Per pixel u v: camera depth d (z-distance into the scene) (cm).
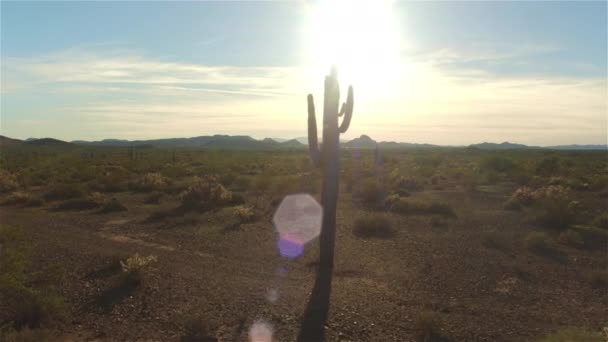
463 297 1081
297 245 1576
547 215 1945
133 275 1138
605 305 1035
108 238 1653
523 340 836
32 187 3294
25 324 853
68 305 975
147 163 5566
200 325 844
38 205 2439
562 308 1015
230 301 1016
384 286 1152
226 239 1661
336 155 1295
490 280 1212
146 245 1552
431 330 854
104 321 899
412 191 3183
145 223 1952
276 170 4456
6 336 771
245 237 1695
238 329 870
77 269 1229
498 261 1391
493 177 3816
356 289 1120
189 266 1297
